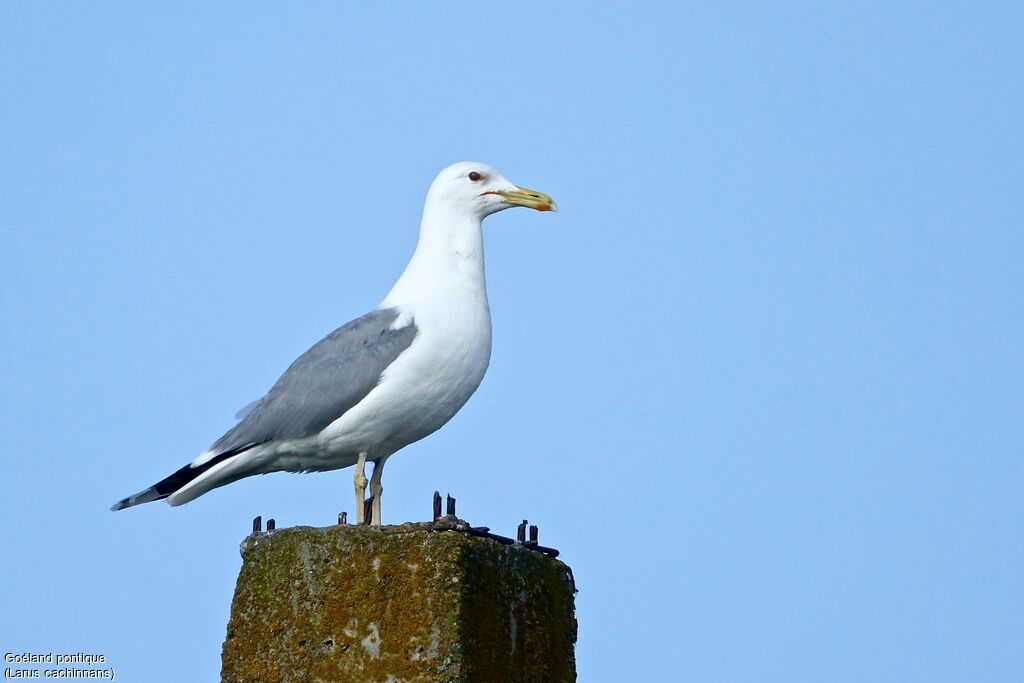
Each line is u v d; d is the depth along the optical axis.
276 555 11.71
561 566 12.86
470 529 11.64
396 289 16.98
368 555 11.45
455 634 11.06
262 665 11.49
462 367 16.34
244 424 16.47
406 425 16.31
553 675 12.36
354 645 11.27
